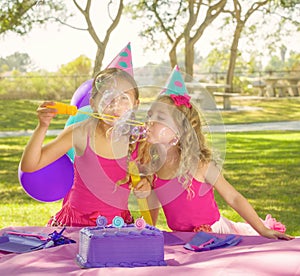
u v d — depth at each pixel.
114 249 2.10
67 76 20.27
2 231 2.71
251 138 11.09
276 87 20.47
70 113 2.59
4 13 14.28
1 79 19.61
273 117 15.54
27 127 13.38
